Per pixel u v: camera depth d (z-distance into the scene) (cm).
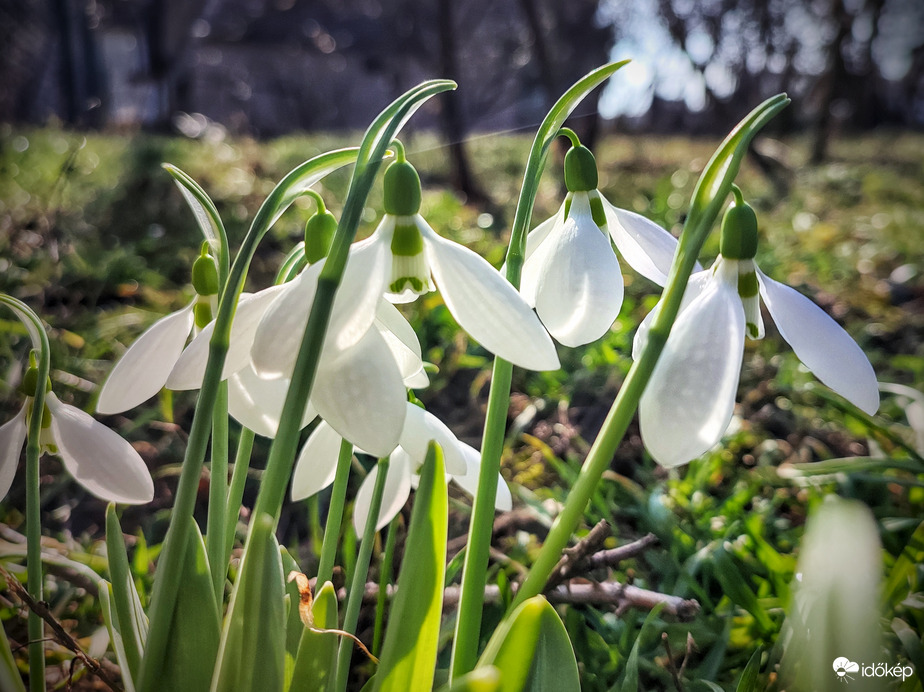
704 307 10
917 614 17
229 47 281
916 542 16
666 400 10
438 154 102
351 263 10
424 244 10
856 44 196
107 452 11
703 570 20
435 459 9
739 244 10
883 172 138
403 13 155
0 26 161
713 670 16
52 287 38
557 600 18
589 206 12
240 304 10
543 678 10
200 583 10
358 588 13
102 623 19
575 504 10
